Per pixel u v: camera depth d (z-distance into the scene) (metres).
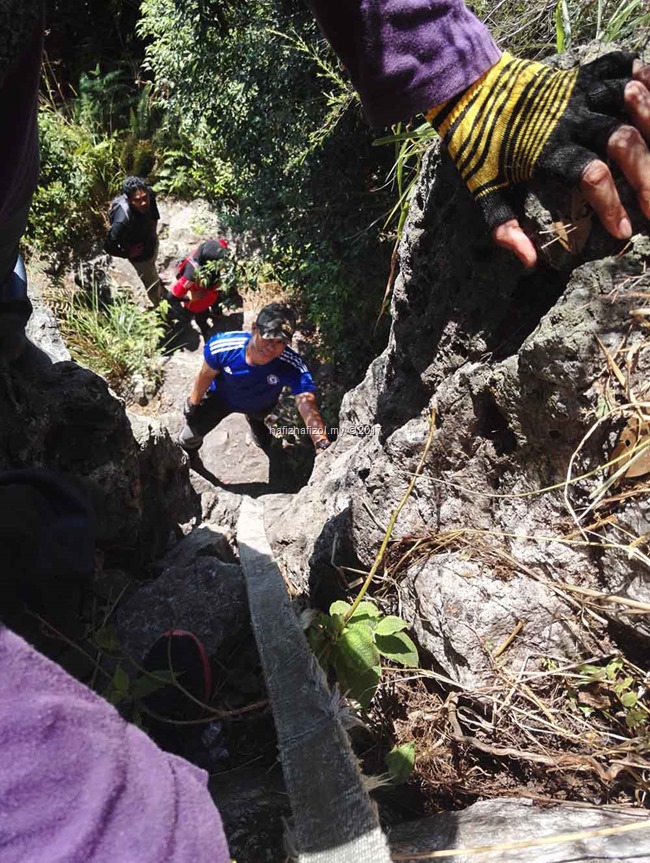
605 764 1.39
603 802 1.39
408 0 1.33
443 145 1.72
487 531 1.60
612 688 1.40
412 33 1.35
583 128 1.28
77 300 6.73
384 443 2.05
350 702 1.60
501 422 1.63
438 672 1.66
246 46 4.77
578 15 1.92
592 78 1.32
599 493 1.33
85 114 7.62
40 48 1.23
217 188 7.15
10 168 1.32
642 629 1.36
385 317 5.16
